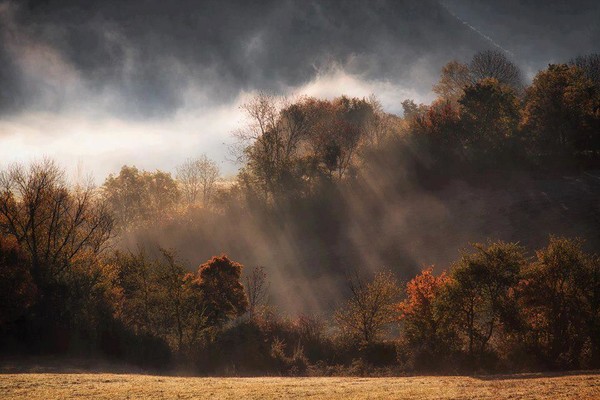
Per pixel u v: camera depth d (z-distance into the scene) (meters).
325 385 32.25
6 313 47.97
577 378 31.84
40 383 31.36
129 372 42.97
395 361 54.50
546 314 51.53
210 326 58.62
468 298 51.47
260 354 52.75
